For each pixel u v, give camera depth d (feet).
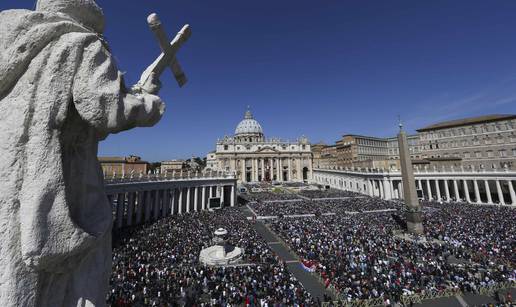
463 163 285.64
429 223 132.67
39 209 8.78
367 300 60.54
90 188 11.59
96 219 11.42
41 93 9.34
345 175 322.75
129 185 142.31
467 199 210.79
